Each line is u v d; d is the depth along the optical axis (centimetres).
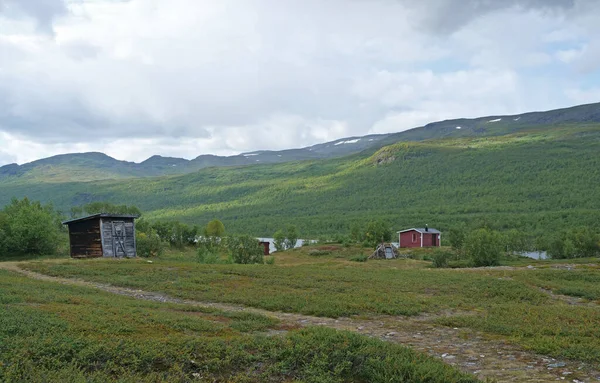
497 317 1956
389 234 9962
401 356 1200
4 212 6084
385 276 3478
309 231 19625
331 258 8625
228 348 1239
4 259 5112
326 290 2720
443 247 10119
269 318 1842
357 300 2341
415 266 6181
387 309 2116
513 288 2941
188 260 6147
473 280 3291
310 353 1222
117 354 1144
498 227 15975
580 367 1225
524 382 1107
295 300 2297
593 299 2736
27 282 2534
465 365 1258
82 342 1202
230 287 2770
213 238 8794
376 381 1091
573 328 1681
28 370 1001
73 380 956
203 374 1105
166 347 1218
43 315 1502
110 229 4934
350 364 1154
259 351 1259
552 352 1347
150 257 6112
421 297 2545
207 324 1596
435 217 19812
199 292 2567
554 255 8588
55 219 8094
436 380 1056
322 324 1836
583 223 15562
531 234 14275
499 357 1339
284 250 10912
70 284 2756
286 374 1130
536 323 1798
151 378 1023
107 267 3597
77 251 4975
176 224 8750
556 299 2731
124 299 2178
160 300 2358
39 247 5547
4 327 1288
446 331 1728
